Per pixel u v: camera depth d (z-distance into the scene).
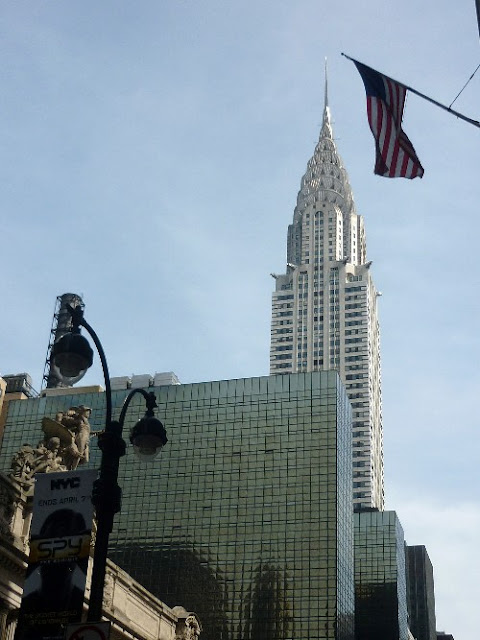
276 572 133.50
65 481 32.72
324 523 135.25
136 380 168.12
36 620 30.83
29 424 158.38
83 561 31.34
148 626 86.75
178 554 138.88
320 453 141.25
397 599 172.88
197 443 147.75
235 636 130.38
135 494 145.50
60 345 30.14
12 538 62.88
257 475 142.25
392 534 179.25
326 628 127.69
